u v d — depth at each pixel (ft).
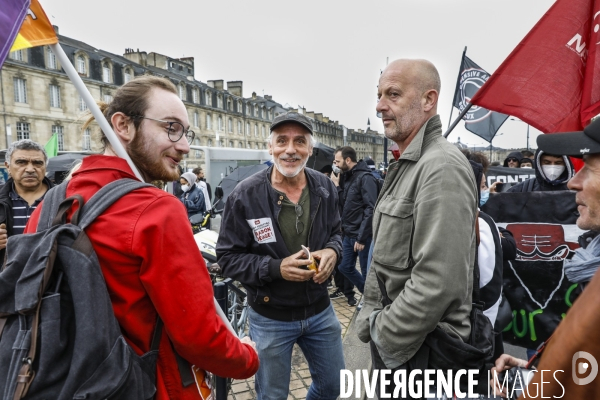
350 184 16.10
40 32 3.82
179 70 170.50
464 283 4.60
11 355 2.92
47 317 2.96
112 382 2.98
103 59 123.75
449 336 4.89
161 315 3.41
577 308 1.92
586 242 6.51
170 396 3.69
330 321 7.38
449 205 4.67
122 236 3.27
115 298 3.33
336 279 17.22
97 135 4.31
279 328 6.89
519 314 7.96
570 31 7.15
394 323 4.93
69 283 3.05
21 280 3.00
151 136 4.01
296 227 7.00
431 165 4.98
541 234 7.88
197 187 27.09
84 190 3.60
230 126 184.14
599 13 6.87
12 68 104.37
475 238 5.49
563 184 10.34
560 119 7.23
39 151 9.60
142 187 3.57
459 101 18.45
